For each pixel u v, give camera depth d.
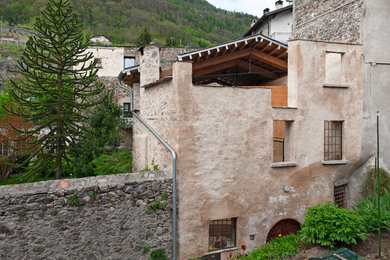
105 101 16.05
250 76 13.30
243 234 7.66
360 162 8.96
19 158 14.70
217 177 7.35
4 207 5.86
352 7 9.18
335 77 9.53
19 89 10.47
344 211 6.71
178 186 7.02
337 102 8.55
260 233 7.82
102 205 6.55
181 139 6.97
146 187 6.88
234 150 7.50
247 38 9.62
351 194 9.12
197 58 9.89
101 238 6.56
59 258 6.25
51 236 6.18
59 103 10.63
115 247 6.68
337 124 8.94
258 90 7.72
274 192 7.96
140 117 10.84
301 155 8.18
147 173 7.12
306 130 8.21
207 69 11.02
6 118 13.97
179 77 6.92
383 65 9.01
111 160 12.74
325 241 6.37
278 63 10.95
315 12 10.89
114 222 6.66
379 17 8.95
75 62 11.05
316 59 8.27
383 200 7.89
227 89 7.40
